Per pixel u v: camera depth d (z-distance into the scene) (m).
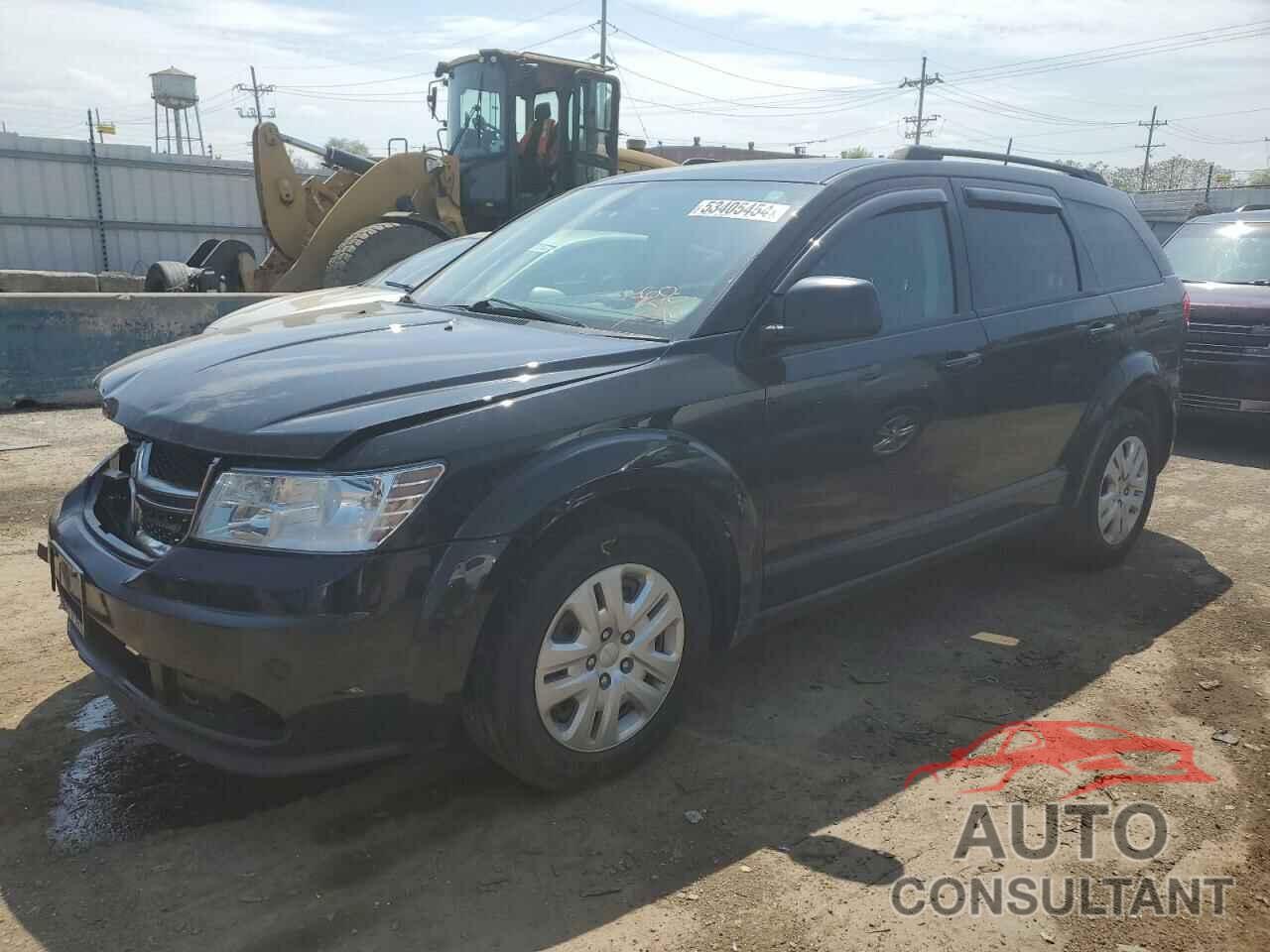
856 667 3.83
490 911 2.43
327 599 2.36
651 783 2.99
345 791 2.93
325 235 11.30
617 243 3.68
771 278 3.27
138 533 2.72
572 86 11.31
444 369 2.78
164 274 12.27
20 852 2.62
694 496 2.98
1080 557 4.84
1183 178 68.19
